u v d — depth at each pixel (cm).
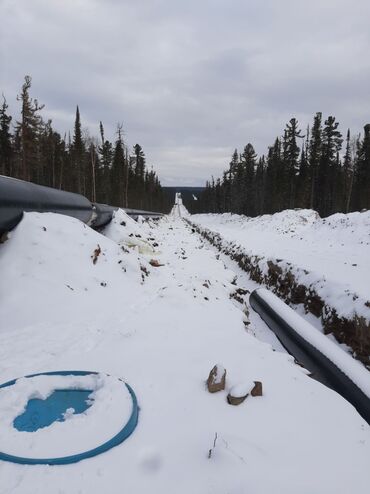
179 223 4675
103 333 508
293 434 303
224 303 748
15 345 466
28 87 2525
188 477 247
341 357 566
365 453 289
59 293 607
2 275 603
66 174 4441
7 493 228
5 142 3697
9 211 658
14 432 284
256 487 240
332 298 811
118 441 276
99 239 816
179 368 407
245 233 2686
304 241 1970
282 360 458
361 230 1800
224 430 299
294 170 4459
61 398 348
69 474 245
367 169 3975
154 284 799
